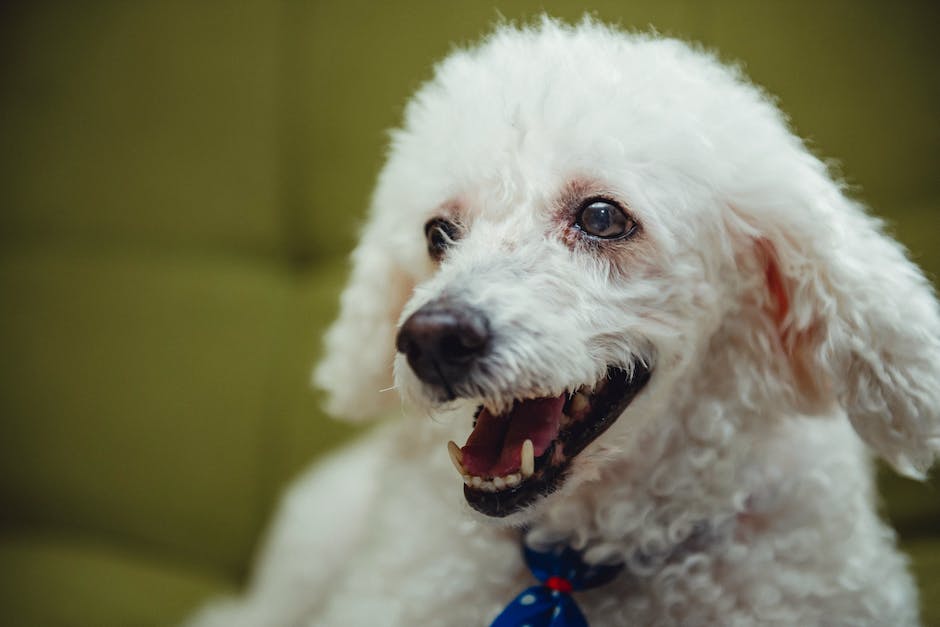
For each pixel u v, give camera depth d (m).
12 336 1.54
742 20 1.36
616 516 0.90
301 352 1.55
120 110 1.57
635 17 1.37
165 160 1.57
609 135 0.84
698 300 0.88
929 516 1.30
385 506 1.11
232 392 1.53
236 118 1.57
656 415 0.90
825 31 1.35
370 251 1.08
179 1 1.56
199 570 1.51
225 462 1.52
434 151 0.94
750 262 0.92
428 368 0.78
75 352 1.53
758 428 0.94
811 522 0.92
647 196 0.85
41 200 1.58
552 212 0.87
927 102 1.34
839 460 0.96
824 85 1.35
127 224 1.58
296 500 1.39
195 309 1.54
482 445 0.85
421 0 1.50
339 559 1.32
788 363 0.94
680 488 0.91
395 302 1.07
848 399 0.90
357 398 1.11
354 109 1.54
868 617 0.90
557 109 0.86
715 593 0.89
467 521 0.95
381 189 1.06
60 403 1.52
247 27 1.56
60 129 1.57
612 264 0.86
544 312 0.81
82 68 1.57
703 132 0.88
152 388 1.52
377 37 1.53
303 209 1.60
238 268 1.59
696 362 0.91
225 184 1.58
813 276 0.88
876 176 1.33
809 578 0.89
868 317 0.87
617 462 0.91
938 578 1.18
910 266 0.93
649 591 0.91
